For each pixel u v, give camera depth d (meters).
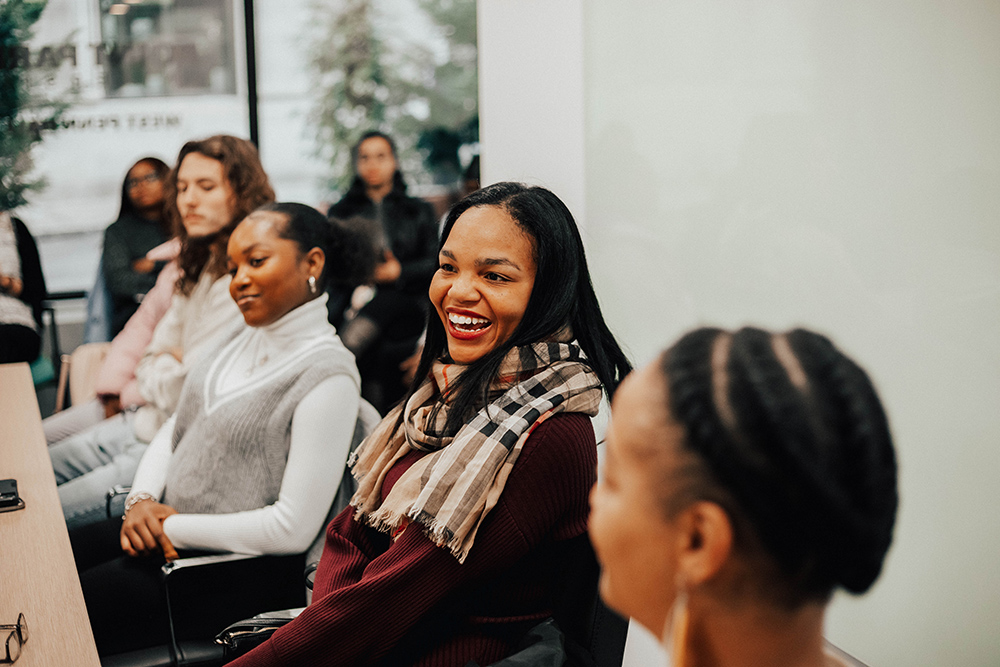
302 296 1.98
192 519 1.87
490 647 1.29
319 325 2.01
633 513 0.58
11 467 2.03
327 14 5.64
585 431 1.29
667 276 2.00
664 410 0.56
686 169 1.91
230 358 2.05
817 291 1.62
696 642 0.58
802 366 0.55
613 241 2.17
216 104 5.54
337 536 1.48
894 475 0.55
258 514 1.83
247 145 2.47
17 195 5.15
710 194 1.85
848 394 0.54
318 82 5.71
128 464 2.55
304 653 1.25
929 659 1.47
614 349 1.41
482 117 2.56
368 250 2.10
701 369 0.56
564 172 2.28
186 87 5.45
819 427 0.53
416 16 5.76
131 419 2.79
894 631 1.53
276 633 1.29
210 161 2.41
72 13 5.15
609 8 2.09
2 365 3.39
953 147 1.36
